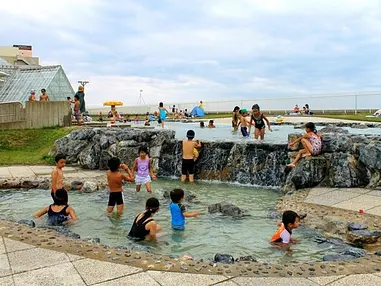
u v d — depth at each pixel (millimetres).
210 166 12281
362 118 28312
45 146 17062
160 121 23125
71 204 8797
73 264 4504
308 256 5484
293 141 10719
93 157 13578
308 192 9086
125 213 8070
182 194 7117
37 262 4555
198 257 5504
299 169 9617
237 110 19156
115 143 13438
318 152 9820
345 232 6199
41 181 10867
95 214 7984
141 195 9820
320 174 9609
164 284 3998
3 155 15602
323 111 38938
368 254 5086
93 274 4234
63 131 18953
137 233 6324
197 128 21906
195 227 7000
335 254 5211
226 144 12164
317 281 4098
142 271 4320
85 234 6676
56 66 40250
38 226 6598
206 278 4148
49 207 7629
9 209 8406
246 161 11734
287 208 7922
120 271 4316
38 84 38500
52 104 20047
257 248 5898
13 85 39250
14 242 5230
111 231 6855
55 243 5215
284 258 5426
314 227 6648
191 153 11930
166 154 13211
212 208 8078
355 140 9844
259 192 10305
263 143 11539
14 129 19125
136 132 13586
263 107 43188
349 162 9508
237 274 4266
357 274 4293
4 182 10656
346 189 9180
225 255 5082
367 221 6617
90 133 14453
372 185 9203
